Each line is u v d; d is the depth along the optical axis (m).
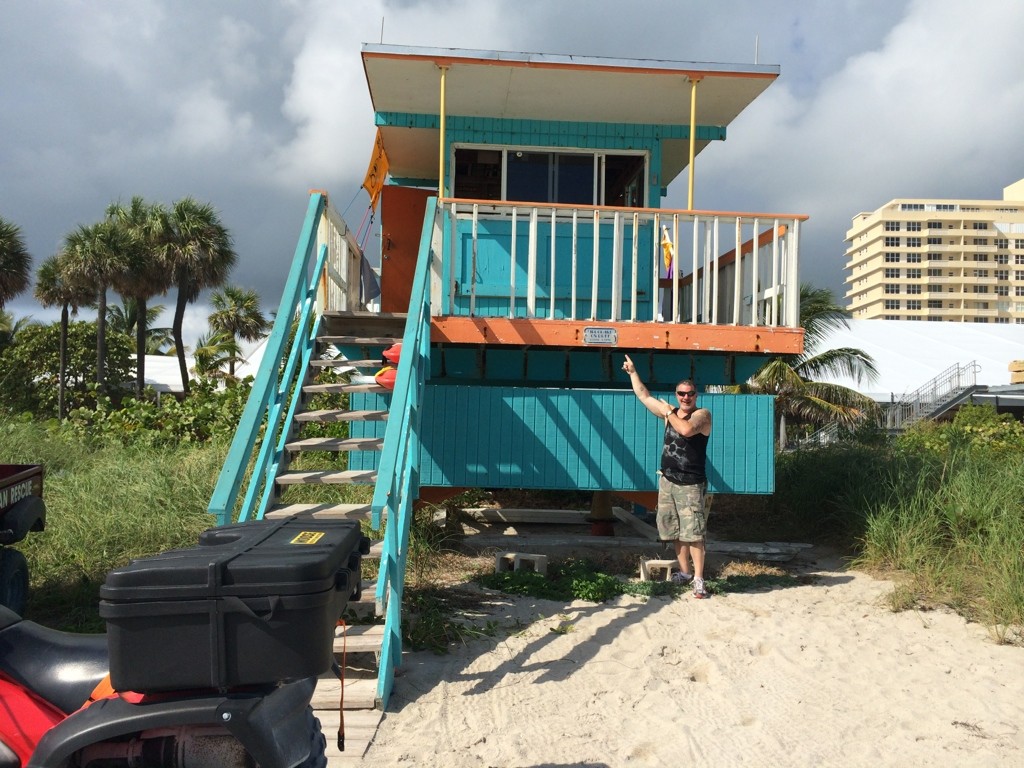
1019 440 17.53
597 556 7.55
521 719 4.20
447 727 4.08
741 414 6.91
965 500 7.36
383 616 5.39
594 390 6.88
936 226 162.12
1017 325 43.44
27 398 37.47
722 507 10.11
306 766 2.54
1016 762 3.79
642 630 5.52
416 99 8.40
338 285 7.86
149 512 7.50
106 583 2.29
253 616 2.29
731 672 4.85
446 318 6.72
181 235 33.56
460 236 7.91
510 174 8.88
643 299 8.02
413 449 5.70
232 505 4.33
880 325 42.19
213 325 46.97
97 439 13.19
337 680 4.49
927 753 3.89
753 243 7.14
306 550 2.45
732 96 8.18
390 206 9.96
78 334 38.62
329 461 10.09
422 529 7.49
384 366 6.45
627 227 8.06
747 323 7.75
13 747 2.54
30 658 2.67
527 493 10.74
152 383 41.97
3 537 5.32
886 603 6.09
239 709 2.25
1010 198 171.62
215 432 13.19
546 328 6.79
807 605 6.14
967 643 5.32
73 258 32.41
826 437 18.30
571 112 8.66
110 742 2.33
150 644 2.29
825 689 4.63
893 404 30.72
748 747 3.95
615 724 4.18
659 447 6.87
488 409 6.80
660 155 8.95
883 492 7.95
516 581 6.44
